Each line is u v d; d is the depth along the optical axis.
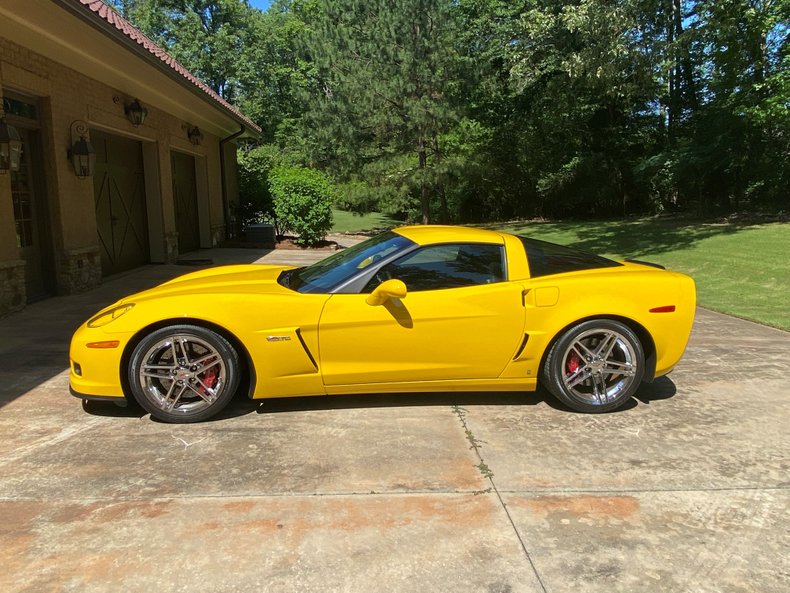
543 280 4.14
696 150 18.88
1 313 6.99
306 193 16.70
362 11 21.05
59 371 5.01
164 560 2.51
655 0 15.33
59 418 4.00
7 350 5.64
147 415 4.06
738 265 11.45
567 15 15.88
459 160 21.36
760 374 5.13
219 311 3.82
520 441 3.72
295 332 3.88
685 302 4.20
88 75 9.28
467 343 4.04
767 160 18.03
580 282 4.11
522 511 2.92
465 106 20.61
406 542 2.66
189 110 13.60
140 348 3.80
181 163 14.94
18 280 7.34
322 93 24.19
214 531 2.72
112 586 2.34
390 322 3.95
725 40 16.38
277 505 2.95
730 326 7.05
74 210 8.80
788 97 15.14
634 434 3.85
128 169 11.66
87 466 3.33
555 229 21.86
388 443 3.67
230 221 18.36
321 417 4.07
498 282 4.12
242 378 4.37
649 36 16.50
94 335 3.80
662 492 3.12
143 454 3.48
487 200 29.33
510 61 22.44
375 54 20.02
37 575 2.40
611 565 2.52
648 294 4.14
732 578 2.44
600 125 25.95
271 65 40.31
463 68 20.06
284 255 14.76
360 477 3.24
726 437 3.82
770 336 6.54
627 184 26.20
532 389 4.23
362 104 19.88
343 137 20.67
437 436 3.78
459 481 3.21
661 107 24.14
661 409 4.30
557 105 24.14
